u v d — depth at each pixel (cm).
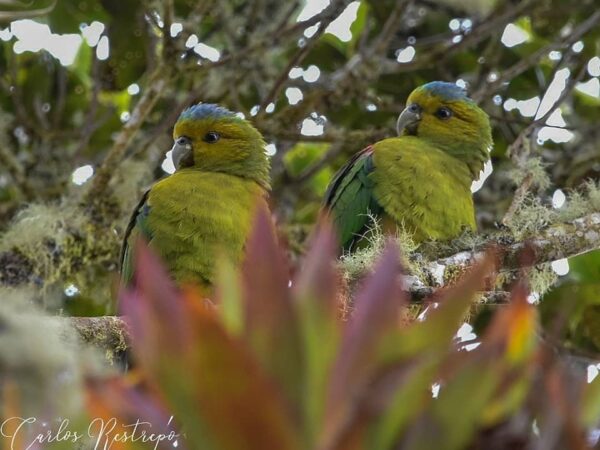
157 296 343
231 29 1319
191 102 1331
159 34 1339
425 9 1397
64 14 1321
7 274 1167
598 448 348
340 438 336
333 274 366
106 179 1195
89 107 1355
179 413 345
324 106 1295
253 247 364
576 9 1348
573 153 1342
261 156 1191
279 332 347
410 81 1402
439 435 341
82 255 1206
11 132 1333
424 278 902
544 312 1146
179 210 1075
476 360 343
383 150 1149
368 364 346
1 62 1365
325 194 1185
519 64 1277
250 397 332
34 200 1274
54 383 393
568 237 936
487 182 1381
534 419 357
